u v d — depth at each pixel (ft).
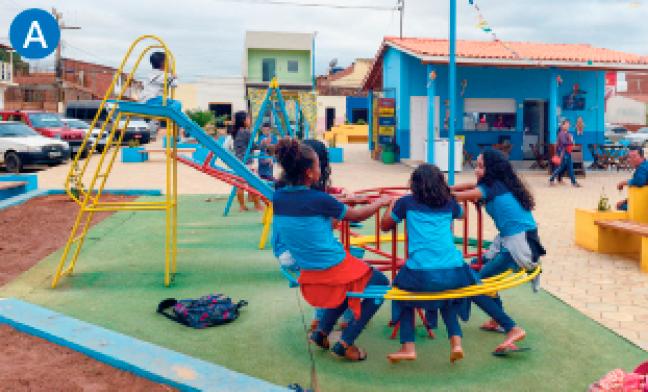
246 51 154.81
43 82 145.28
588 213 23.50
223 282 18.52
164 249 23.21
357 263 12.05
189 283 18.33
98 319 14.55
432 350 13.19
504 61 56.95
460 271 11.71
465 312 12.57
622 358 12.60
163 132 140.67
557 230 27.78
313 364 12.25
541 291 17.71
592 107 68.39
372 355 12.86
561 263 21.24
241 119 33.22
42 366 10.98
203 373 10.62
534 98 67.46
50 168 60.95
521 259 13.29
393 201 12.66
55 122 71.67
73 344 11.87
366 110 156.35
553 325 14.70
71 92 155.74
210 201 37.52
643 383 9.75
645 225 21.38
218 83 156.66
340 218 11.65
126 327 14.06
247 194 38.14
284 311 15.70
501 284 12.10
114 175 53.67
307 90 159.12
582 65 58.29
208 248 23.58
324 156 13.56
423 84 66.90
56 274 17.70
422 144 67.62
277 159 11.54
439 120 66.90
